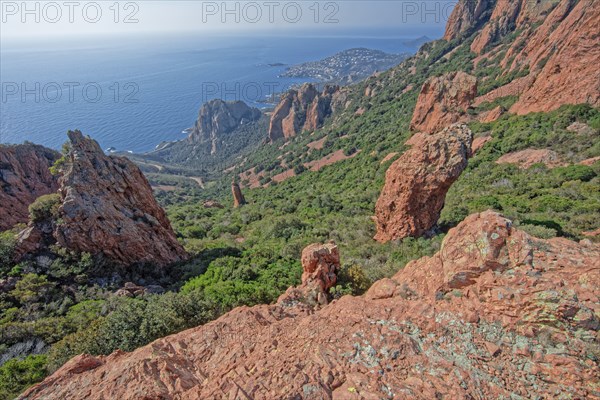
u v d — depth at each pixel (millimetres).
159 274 29906
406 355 9062
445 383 8180
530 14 104000
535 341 8688
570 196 33406
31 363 15305
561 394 7602
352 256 28406
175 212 69125
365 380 8430
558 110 53906
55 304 22656
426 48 149500
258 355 10188
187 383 9750
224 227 51094
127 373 10039
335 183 71125
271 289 22719
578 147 44250
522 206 32375
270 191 90250
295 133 171500
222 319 13461
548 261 9961
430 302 11109
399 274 14594
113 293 24906
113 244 28359
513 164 46688
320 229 38531
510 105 67062
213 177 176625
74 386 10203
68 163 29484
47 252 26812
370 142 93688
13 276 24562
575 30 54469
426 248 26281
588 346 8125
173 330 16219
